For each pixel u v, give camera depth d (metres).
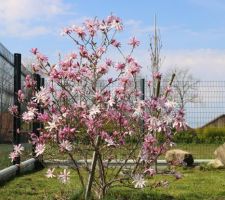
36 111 5.95
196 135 19.86
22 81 11.50
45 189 8.12
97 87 6.27
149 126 5.80
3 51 9.70
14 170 10.20
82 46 6.17
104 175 6.27
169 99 6.06
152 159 5.98
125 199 6.67
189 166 12.16
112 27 6.16
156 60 12.74
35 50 6.10
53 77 6.00
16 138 10.58
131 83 6.09
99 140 6.01
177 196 7.30
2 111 9.68
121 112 6.02
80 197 6.49
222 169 11.71
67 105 6.02
